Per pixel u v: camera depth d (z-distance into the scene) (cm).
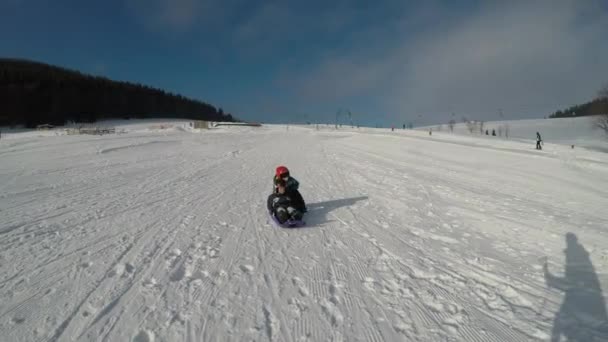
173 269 386
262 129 6131
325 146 2450
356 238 500
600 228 534
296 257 426
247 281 359
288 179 589
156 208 669
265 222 582
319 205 712
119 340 262
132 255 425
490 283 357
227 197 784
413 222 582
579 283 353
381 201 743
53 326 278
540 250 447
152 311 300
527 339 266
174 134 3475
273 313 300
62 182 933
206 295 329
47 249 443
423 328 280
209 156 1689
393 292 339
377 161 1557
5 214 610
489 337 269
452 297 329
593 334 269
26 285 345
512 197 789
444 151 2044
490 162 1527
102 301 316
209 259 416
